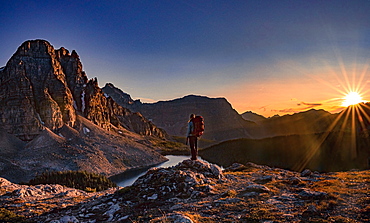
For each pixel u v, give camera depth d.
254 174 22.30
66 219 13.32
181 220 10.12
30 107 186.50
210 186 16.36
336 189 14.88
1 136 166.88
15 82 194.25
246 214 11.26
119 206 14.48
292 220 10.23
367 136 61.69
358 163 53.12
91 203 16.56
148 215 12.32
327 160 60.16
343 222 9.64
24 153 153.88
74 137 189.50
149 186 16.91
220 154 98.31
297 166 63.88
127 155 180.50
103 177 90.38
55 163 142.75
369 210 10.67
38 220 14.83
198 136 20.41
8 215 15.60
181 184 16.41
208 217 11.19
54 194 25.78
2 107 180.50
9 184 30.59
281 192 15.04
